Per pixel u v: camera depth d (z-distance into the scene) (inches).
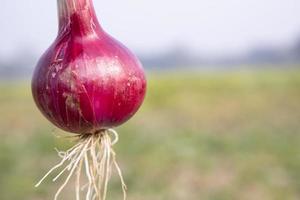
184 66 4525.1
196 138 596.1
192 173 427.5
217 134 650.8
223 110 990.4
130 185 374.6
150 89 1389.0
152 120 850.1
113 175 399.5
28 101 1333.7
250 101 1112.8
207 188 392.5
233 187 391.9
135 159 471.5
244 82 1535.4
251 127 729.6
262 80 1585.9
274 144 554.3
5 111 1059.3
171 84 1525.6
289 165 445.4
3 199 340.2
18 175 399.2
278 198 364.8
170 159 463.8
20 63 3553.2
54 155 490.3
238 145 549.0
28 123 845.8
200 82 1577.3
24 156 488.7
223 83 1545.3
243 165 451.5
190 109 1031.0
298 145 545.0
